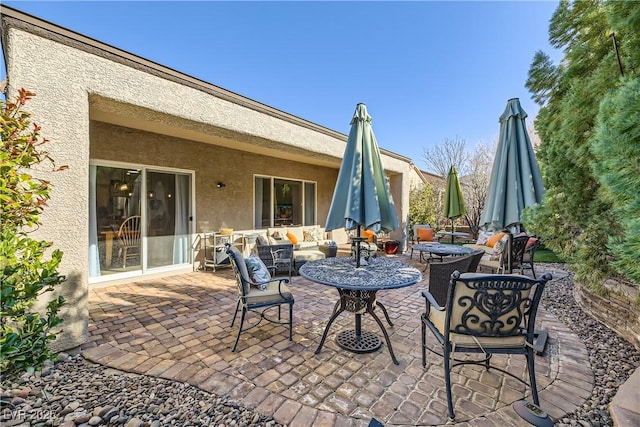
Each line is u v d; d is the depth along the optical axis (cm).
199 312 405
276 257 609
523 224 339
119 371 256
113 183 555
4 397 208
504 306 210
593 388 235
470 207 1332
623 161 164
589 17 347
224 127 464
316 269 326
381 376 253
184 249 663
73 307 282
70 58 288
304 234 897
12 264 199
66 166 246
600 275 308
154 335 329
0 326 202
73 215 283
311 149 641
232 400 217
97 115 464
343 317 392
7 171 205
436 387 238
